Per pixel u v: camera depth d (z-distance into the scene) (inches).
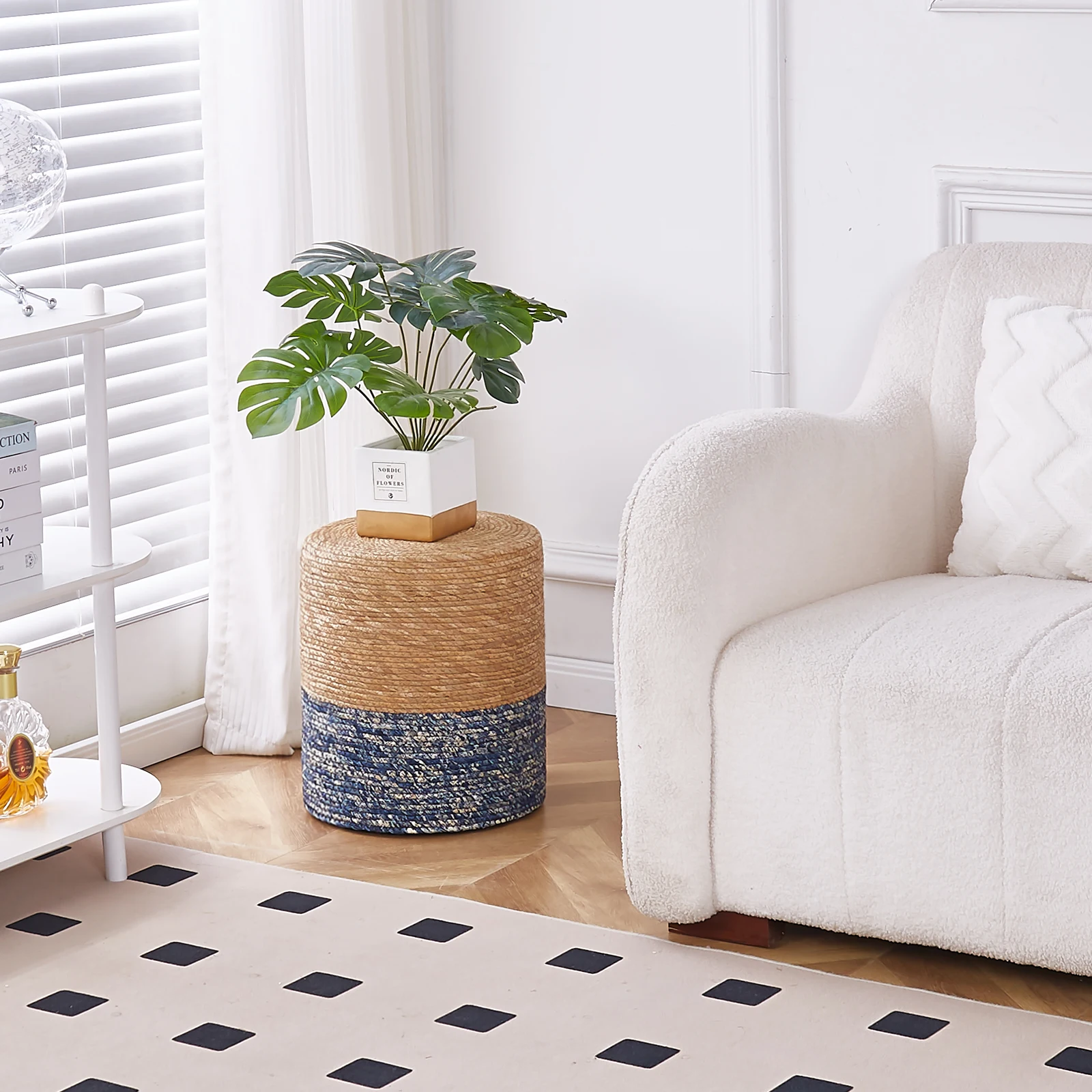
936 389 107.2
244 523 122.5
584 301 130.4
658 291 127.2
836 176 118.8
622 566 90.0
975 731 82.5
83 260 116.6
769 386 123.3
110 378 119.4
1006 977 88.4
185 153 123.5
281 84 116.8
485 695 107.3
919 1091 77.0
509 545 107.8
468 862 104.3
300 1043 82.5
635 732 90.5
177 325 124.0
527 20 128.6
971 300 107.1
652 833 91.0
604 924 95.7
